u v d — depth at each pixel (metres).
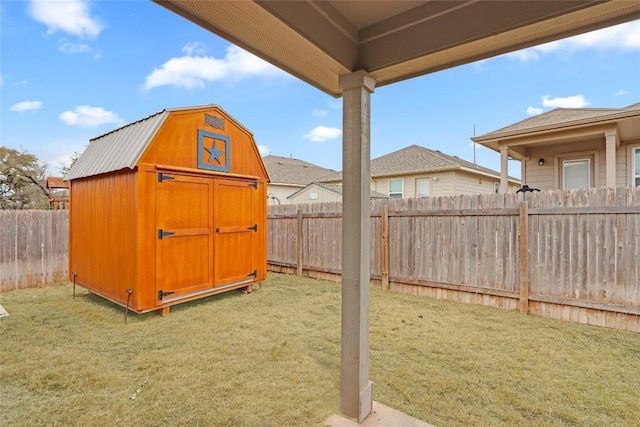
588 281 4.05
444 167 12.12
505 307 4.67
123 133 5.03
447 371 2.85
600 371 2.84
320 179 17.30
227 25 1.52
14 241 5.92
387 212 5.83
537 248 4.40
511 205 4.64
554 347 3.35
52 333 3.78
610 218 3.93
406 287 5.62
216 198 5.25
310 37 1.64
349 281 2.17
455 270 5.11
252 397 2.47
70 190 5.65
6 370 2.87
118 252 4.50
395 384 2.64
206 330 3.91
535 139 7.55
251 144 5.96
